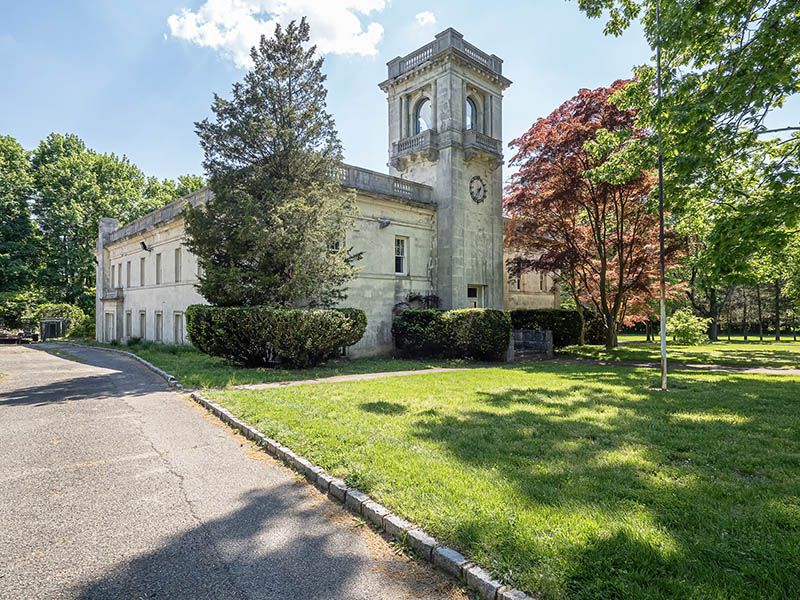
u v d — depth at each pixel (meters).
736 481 4.30
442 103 21.42
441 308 21.25
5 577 3.07
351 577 3.05
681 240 18.27
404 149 22.75
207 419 7.50
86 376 12.75
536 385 10.34
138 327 26.70
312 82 15.00
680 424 6.49
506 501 3.80
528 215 21.12
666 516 3.52
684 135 9.34
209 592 2.90
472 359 17.00
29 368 14.96
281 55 14.82
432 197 21.94
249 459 5.52
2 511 4.09
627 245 20.41
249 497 4.39
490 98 23.38
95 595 2.87
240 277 13.30
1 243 37.19
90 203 41.16
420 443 5.52
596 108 18.72
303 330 12.77
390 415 7.09
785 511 3.62
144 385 11.03
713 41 9.30
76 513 4.05
